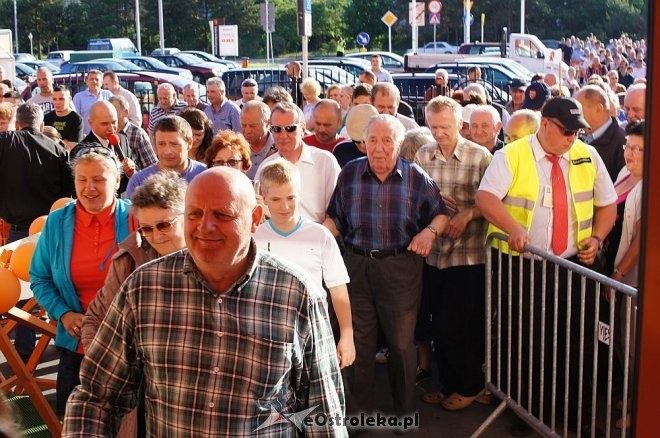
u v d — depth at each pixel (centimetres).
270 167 429
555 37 5703
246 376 256
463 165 523
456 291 522
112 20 6519
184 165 530
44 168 676
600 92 599
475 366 528
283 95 946
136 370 273
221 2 6319
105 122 725
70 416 267
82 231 419
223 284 259
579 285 461
